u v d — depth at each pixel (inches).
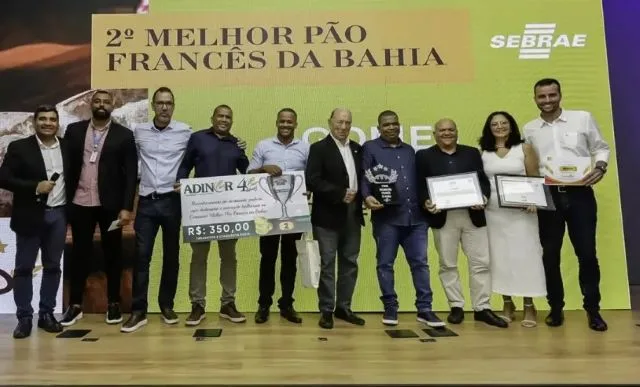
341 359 97.0
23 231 115.7
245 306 149.5
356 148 131.3
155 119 129.4
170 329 124.0
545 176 124.0
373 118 154.6
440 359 96.6
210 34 156.6
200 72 155.5
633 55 167.6
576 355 98.8
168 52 155.9
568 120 125.8
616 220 150.0
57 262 121.8
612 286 148.3
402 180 125.6
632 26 168.2
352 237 129.2
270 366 92.7
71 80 154.3
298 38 156.8
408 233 128.5
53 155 121.0
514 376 86.0
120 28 156.2
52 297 122.0
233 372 89.1
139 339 113.7
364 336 115.9
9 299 148.5
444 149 128.8
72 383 83.7
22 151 116.7
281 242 133.1
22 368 92.0
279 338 114.3
